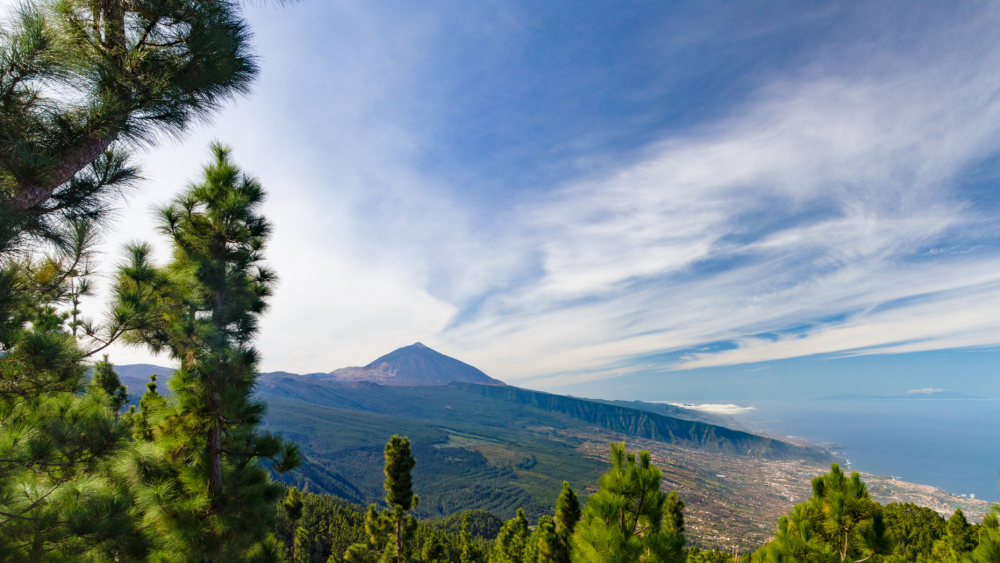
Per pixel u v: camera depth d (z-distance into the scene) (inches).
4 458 187.9
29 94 186.5
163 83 216.1
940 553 550.0
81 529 197.6
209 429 341.1
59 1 197.3
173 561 301.7
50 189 199.6
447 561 1089.4
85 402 285.4
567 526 649.6
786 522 299.9
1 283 176.4
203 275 367.6
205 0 220.7
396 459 911.7
